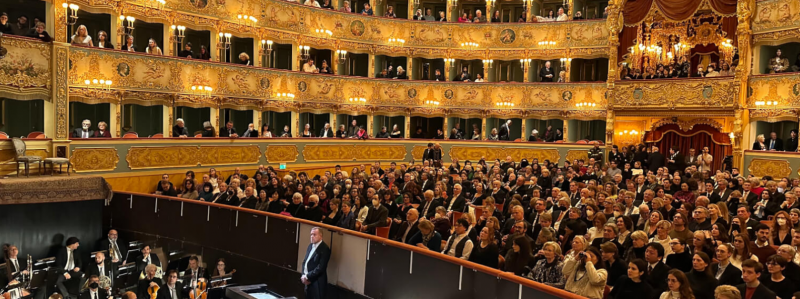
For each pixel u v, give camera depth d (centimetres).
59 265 1500
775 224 1130
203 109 2839
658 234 1019
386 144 3209
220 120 2884
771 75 2642
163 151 2120
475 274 915
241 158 2458
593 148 3005
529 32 3441
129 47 2252
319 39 3117
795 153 2383
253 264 1393
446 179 2002
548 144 3234
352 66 3500
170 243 1591
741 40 2741
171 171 2155
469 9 3759
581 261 861
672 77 2995
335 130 3189
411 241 1141
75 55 2014
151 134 2641
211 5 2598
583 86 3284
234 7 2700
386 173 2200
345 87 3153
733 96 2753
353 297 1158
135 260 1533
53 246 1592
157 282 1287
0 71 1694
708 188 1700
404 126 3603
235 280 1427
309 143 2809
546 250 903
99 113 2464
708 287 809
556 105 3350
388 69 3412
